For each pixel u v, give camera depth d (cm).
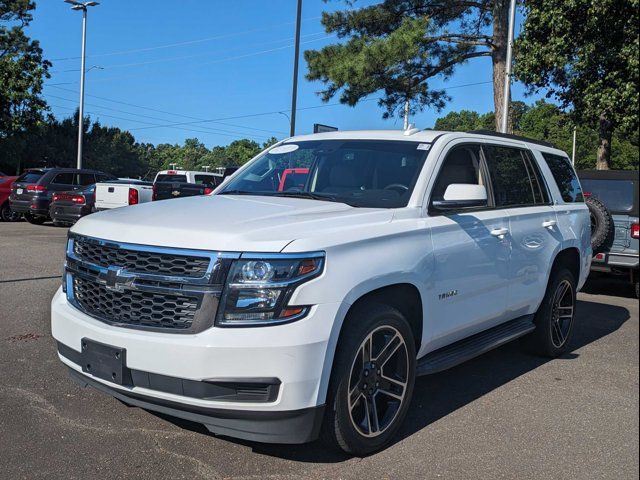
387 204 421
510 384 514
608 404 469
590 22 1293
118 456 360
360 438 359
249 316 319
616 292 1025
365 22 2383
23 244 1302
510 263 499
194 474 341
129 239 350
